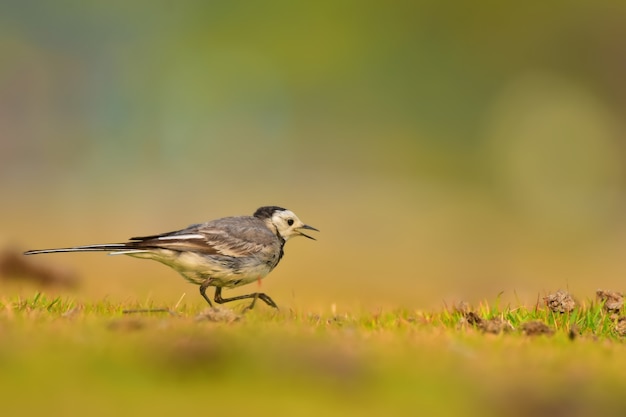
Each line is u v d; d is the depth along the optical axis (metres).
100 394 6.54
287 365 7.32
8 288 14.99
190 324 8.85
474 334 9.35
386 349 8.22
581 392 7.11
